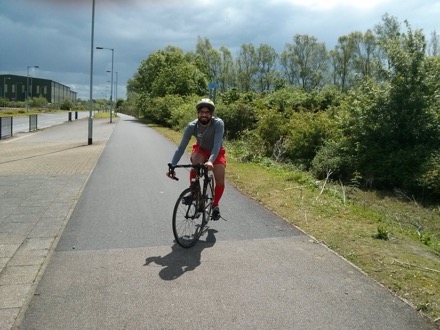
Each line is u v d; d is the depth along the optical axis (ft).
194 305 11.39
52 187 27.86
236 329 10.21
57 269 13.84
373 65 49.73
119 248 15.92
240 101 79.97
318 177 47.21
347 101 53.93
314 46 206.39
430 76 44.57
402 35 46.68
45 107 367.86
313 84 208.03
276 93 104.47
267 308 11.24
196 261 14.58
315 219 19.71
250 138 62.44
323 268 13.91
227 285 12.64
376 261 14.32
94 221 19.65
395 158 41.78
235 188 28.07
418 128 44.60
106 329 10.19
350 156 46.32
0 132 75.31
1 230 18.10
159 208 22.33
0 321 10.50
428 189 37.91
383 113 45.96
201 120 16.63
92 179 31.14
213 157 16.12
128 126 123.54
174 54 188.55
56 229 18.31
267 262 14.47
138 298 11.78
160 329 10.20
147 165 39.29
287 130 60.44
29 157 46.06
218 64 231.09
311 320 10.64
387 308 11.23
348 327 10.31
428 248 16.14
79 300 11.66
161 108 127.95
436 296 11.73
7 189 27.04
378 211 28.73
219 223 19.33
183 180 31.27
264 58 220.64
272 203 23.06
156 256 15.07
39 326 10.30
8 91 447.42
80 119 175.52
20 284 12.66
